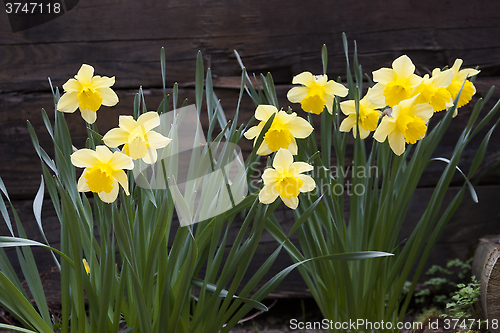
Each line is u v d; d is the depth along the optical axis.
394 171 1.52
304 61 2.06
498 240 1.79
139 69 2.04
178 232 1.42
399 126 1.41
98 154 1.34
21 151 2.02
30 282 1.47
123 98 2.04
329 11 2.06
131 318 1.48
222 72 2.06
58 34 2.02
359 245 1.58
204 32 2.05
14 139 2.02
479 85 2.06
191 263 1.40
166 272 1.43
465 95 1.50
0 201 1.45
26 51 2.01
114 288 1.48
